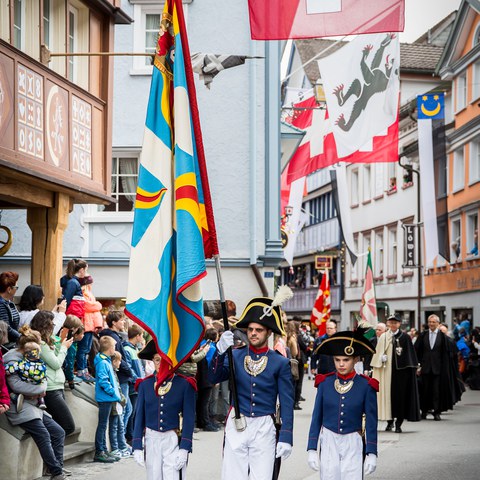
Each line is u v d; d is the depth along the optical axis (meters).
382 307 52.12
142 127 26.67
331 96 22.66
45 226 16.91
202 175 9.23
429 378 23.03
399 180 52.66
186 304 8.95
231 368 8.88
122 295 25.94
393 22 17.36
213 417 19.08
